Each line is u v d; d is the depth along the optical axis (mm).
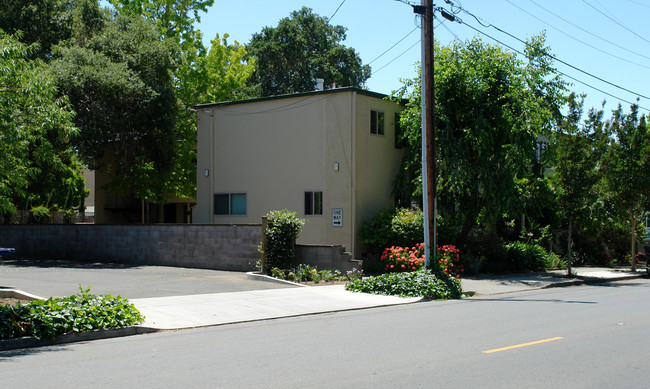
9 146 13375
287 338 9789
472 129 21484
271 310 13133
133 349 8984
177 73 33844
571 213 22953
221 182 26406
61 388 6559
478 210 22438
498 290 18266
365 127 23031
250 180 25469
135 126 26641
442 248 20938
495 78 21719
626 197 25672
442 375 7047
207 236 21688
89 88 24703
